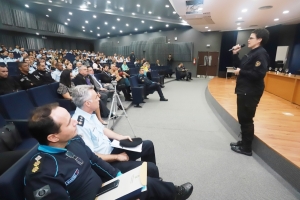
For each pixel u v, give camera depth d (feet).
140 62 34.73
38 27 40.06
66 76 9.67
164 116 11.40
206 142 7.84
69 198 2.45
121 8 27.07
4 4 33.22
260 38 5.77
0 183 2.06
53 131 2.60
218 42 32.40
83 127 4.14
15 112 6.38
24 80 9.81
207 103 14.92
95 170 3.51
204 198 4.66
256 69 5.63
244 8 16.40
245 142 6.71
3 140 4.65
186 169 5.90
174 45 36.52
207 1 14.87
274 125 8.34
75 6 29.01
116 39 52.75
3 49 25.36
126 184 2.96
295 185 5.03
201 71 34.78
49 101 8.52
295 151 5.81
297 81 12.62
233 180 5.37
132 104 14.12
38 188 2.23
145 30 41.98
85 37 53.26
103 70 18.16
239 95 6.25
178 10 17.72
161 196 3.57
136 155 4.78
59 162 2.60
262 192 4.89
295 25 23.86
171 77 33.01
